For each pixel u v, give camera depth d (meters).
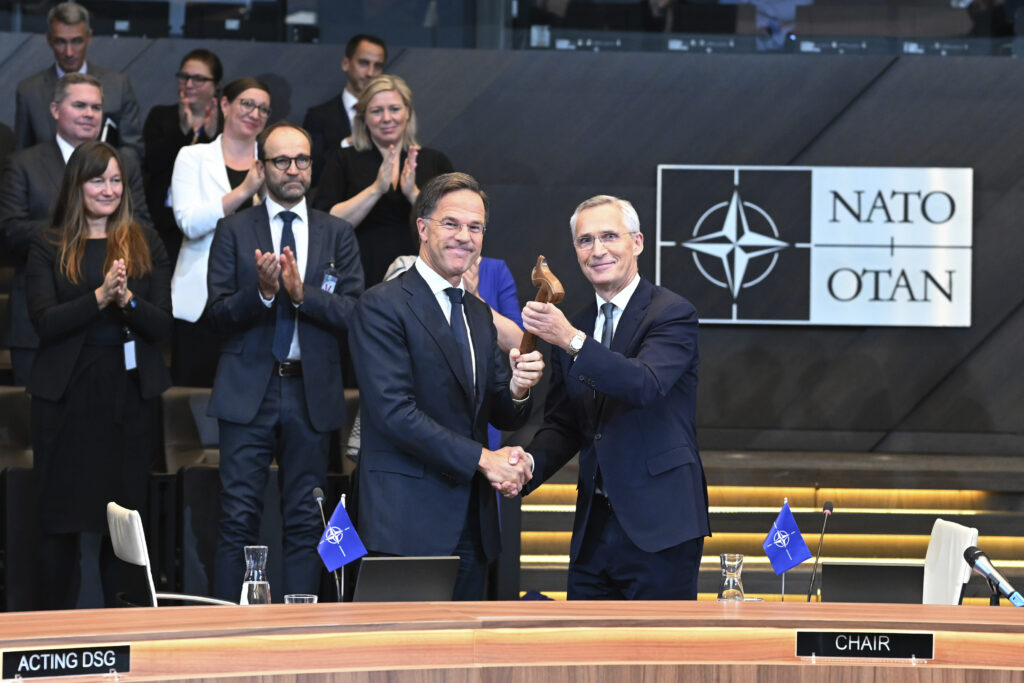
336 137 12.52
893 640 4.93
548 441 7.29
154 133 12.48
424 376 6.79
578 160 13.59
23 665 4.34
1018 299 13.28
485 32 13.68
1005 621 4.99
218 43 13.48
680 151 13.57
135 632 4.52
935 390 13.33
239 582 8.81
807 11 13.55
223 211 10.59
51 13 12.02
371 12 13.62
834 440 13.38
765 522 11.37
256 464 8.91
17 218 11.01
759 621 4.93
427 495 6.74
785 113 13.51
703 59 13.59
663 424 6.97
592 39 13.65
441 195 6.87
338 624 4.72
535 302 6.52
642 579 6.91
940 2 13.46
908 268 13.24
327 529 6.24
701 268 13.37
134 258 9.39
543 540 11.23
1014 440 13.24
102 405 9.32
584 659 4.87
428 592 5.84
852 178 13.26
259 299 8.66
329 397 8.93
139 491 9.46
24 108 12.07
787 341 13.42
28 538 10.10
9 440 11.04
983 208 13.31
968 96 13.38
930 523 11.30
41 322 9.11
